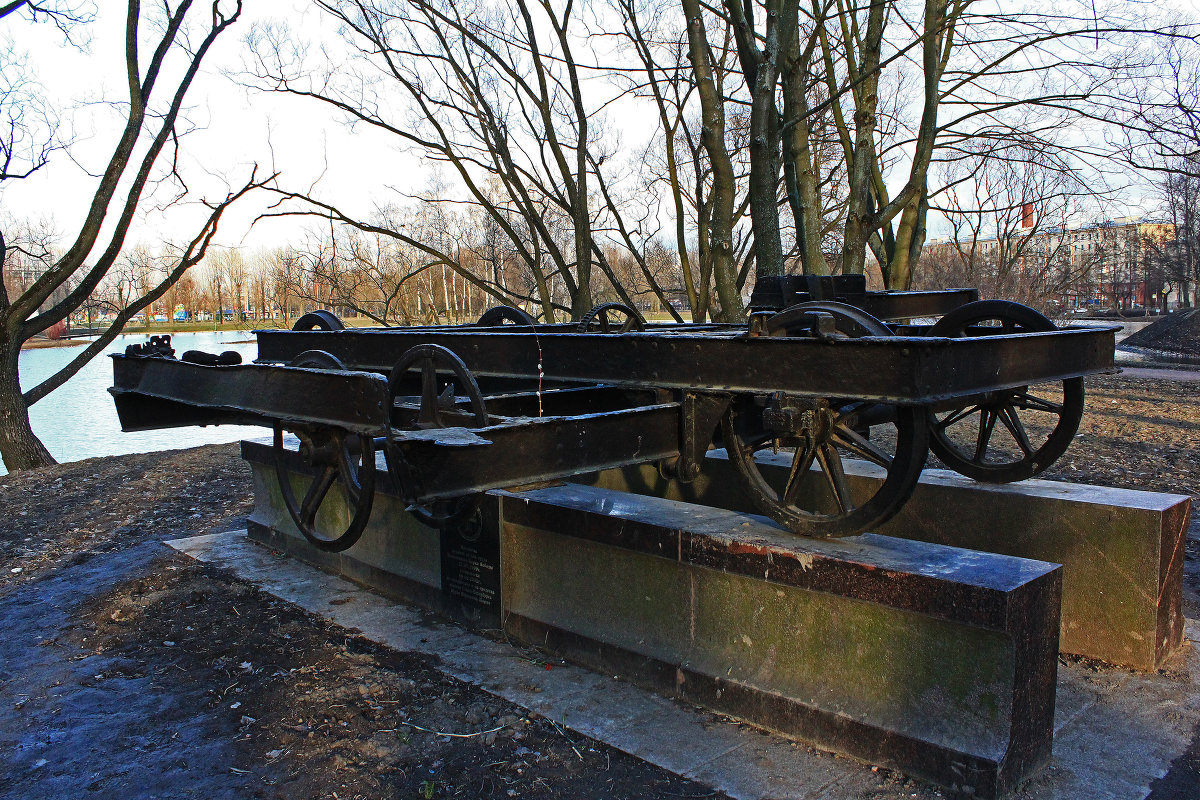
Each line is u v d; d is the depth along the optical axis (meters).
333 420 3.53
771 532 3.58
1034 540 4.25
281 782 3.20
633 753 3.26
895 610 3.07
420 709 3.70
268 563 5.97
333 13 12.22
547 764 3.22
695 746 3.29
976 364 3.10
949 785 2.92
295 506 5.01
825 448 3.45
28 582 5.96
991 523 4.39
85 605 5.31
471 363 4.43
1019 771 2.93
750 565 3.42
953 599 2.89
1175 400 14.00
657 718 3.53
